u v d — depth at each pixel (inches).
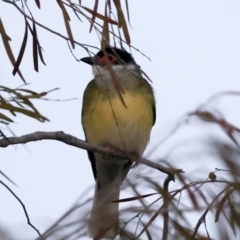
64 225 180.7
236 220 187.8
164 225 184.7
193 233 185.5
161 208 186.9
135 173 201.9
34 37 219.8
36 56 221.9
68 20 204.8
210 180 199.2
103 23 210.7
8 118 192.4
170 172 208.8
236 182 197.3
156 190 195.3
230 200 190.7
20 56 218.1
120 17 212.2
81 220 182.2
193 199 190.2
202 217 187.9
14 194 212.2
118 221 186.5
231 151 208.4
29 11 213.2
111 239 185.8
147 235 184.1
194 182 198.5
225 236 185.8
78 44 204.2
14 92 191.0
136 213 187.8
